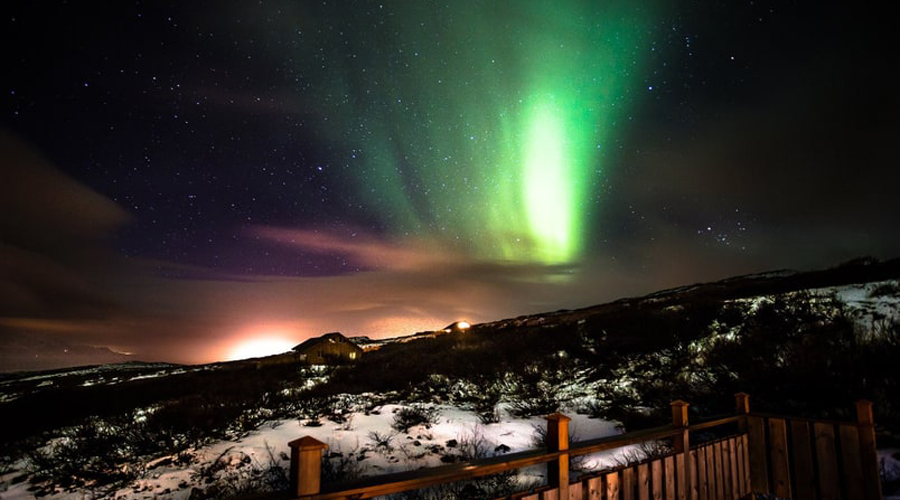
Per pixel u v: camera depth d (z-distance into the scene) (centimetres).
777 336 1400
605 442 399
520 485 659
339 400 1376
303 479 233
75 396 2038
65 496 763
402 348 3559
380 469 789
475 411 1168
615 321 2183
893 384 870
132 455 938
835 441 529
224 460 855
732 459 556
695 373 1246
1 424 1486
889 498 520
